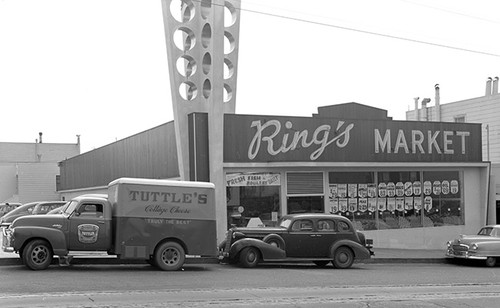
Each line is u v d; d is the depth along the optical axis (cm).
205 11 2406
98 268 1670
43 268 1556
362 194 2581
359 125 2572
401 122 2659
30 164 5841
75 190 4772
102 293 1179
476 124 2822
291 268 1903
